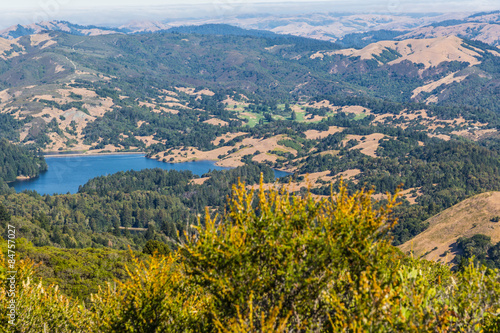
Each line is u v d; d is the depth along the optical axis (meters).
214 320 6.80
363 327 5.77
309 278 6.54
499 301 6.46
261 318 6.42
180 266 7.69
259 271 6.99
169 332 8.50
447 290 7.12
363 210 6.97
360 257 6.67
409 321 5.91
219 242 7.03
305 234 7.01
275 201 7.30
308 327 6.57
